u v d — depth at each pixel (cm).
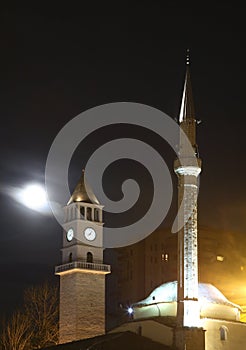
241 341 8544
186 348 7688
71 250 10931
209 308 8606
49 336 10788
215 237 15800
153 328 8412
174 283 9162
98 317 10531
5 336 10738
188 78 8619
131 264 16700
